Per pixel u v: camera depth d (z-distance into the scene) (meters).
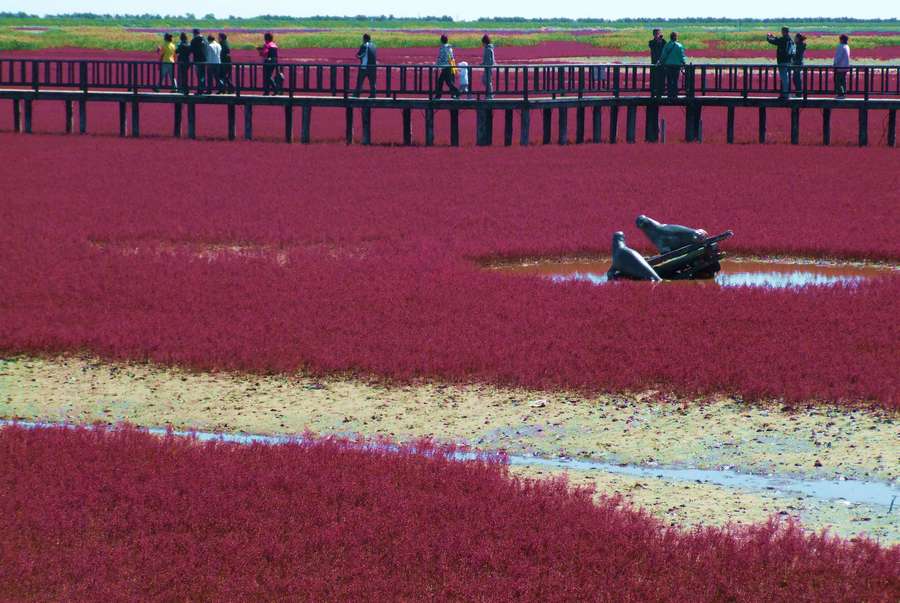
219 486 25.78
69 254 50.78
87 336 37.62
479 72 167.38
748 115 123.44
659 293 43.75
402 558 22.39
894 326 38.69
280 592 21.31
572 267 51.31
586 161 84.12
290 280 45.84
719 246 54.03
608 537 23.28
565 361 35.03
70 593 21.23
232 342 37.12
